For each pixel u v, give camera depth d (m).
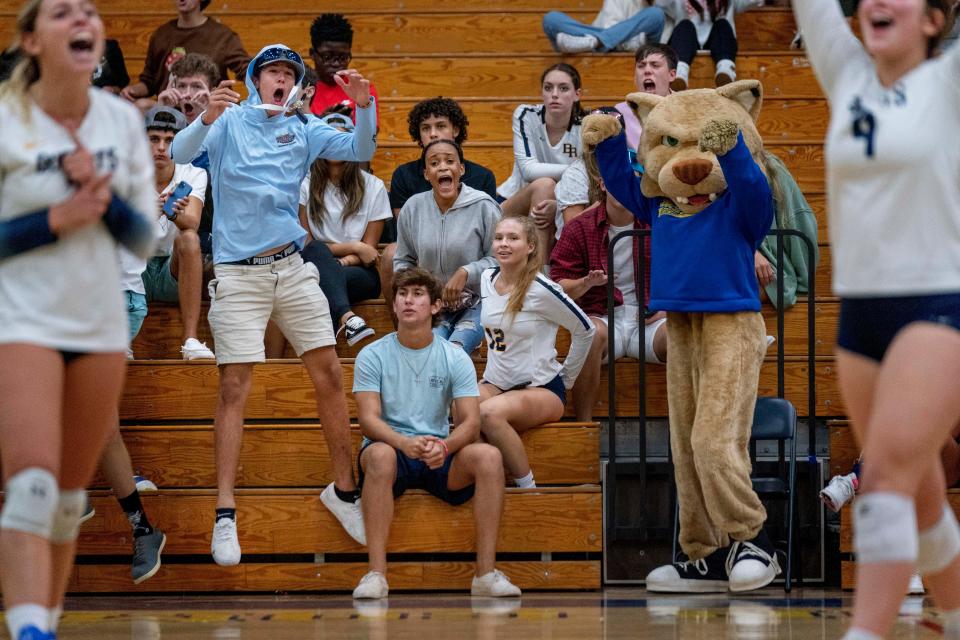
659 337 15.01
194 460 14.41
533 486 14.08
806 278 15.92
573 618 10.99
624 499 14.38
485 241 16.06
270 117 13.64
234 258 13.42
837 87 7.31
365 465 13.47
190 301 15.59
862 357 7.02
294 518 13.86
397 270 14.58
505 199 18.45
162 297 16.31
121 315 7.27
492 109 20.36
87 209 6.89
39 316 6.92
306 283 13.61
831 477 14.12
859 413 7.14
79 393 7.18
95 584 13.80
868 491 6.54
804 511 14.23
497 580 13.22
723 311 12.58
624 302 15.50
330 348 13.64
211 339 16.42
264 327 13.59
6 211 7.06
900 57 6.99
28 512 6.71
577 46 20.78
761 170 12.62
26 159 6.99
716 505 12.55
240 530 13.84
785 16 21.75
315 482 14.36
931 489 7.14
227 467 13.54
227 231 13.49
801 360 15.24
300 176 13.82
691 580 13.23
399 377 13.84
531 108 18.69
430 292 13.88
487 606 12.16
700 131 12.02
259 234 13.42
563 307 14.12
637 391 15.29
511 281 14.36
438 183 15.92
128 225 7.25
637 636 9.62
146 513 13.78
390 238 17.86
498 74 21.09
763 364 15.30
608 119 13.12
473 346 15.49
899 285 6.78
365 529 13.52
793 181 16.00
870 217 6.88
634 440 15.29
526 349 14.31
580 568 13.76
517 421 14.11
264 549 13.82
